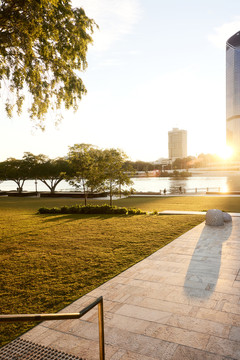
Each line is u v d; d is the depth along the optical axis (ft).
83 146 71.92
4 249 32.76
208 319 15.51
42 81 34.94
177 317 15.79
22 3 27.81
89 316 16.21
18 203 109.19
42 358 11.89
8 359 11.92
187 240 34.47
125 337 13.96
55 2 28.35
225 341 13.44
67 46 32.01
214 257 27.07
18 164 184.24
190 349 12.89
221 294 18.69
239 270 23.27
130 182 71.61
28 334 14.46
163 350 12.85
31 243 35.45
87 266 25.50
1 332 14.74
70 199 130.11
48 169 164.35
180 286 20.22
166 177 572.10
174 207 79.20
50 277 23.00
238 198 100.94
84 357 12.44
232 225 43.57
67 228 45.37
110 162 69.97
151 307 17.07
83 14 32.99
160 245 32.35
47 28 29.53
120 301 18.02
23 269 25.25
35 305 17.92
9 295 19.65
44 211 69.77
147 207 82.12
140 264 25.53
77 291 19.90
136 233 39.50
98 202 106.73
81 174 70.54
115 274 23.09
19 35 30.35
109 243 34.09
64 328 14.99
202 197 110.93
